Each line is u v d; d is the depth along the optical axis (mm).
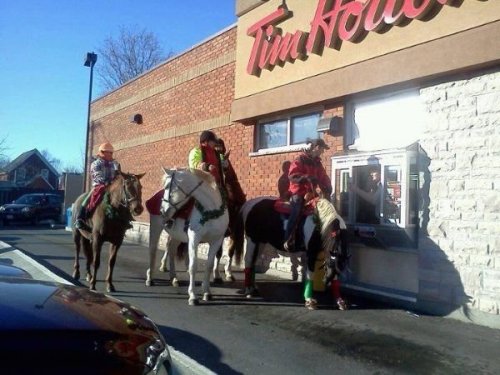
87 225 9406
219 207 8680
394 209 8406
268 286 10016
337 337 6840
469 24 7430
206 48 14312
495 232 7242
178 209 8594
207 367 5773
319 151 8719
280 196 10070
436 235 7941
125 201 8648
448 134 7859
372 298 9000
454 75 7797
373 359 6031
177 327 7246
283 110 10938
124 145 19578
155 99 17234
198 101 14625
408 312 8094
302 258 9211
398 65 8320
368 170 8922
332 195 9430
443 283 7848
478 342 6594
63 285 4129
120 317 3547
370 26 8734
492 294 7262
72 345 2977
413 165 8227
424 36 8031
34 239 18734
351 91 9156
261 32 11500
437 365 5824
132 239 18094
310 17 10320
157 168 16922
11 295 3453
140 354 3244
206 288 8867
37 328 2977
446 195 7836
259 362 5938
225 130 13352
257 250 9195
